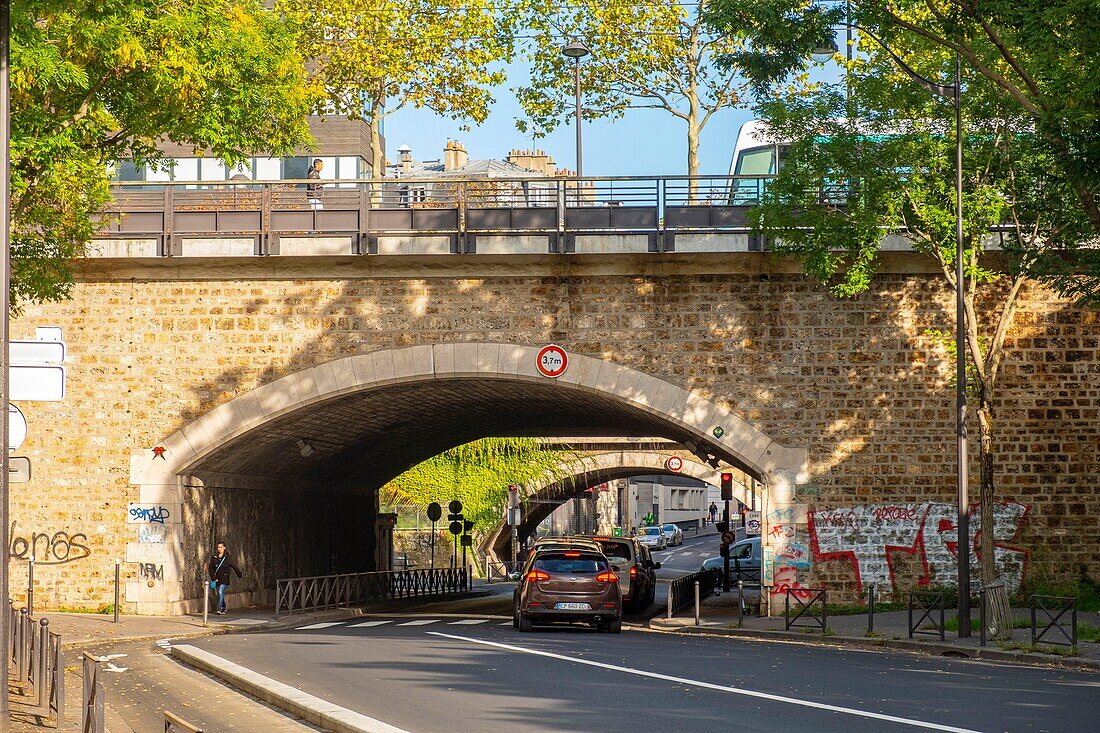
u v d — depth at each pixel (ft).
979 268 72.23
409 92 119.24
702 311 87.56
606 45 117.39
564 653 55.83
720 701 38.34
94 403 90.43
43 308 90.79
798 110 75.66
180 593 90.27
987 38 70.08
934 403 85.97
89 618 84.89
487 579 190.60
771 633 73.05
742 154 110.93
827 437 86.33
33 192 59.31
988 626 68.13
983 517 69.92
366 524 144.36
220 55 58.49
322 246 88.02
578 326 88.02
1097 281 70.38
